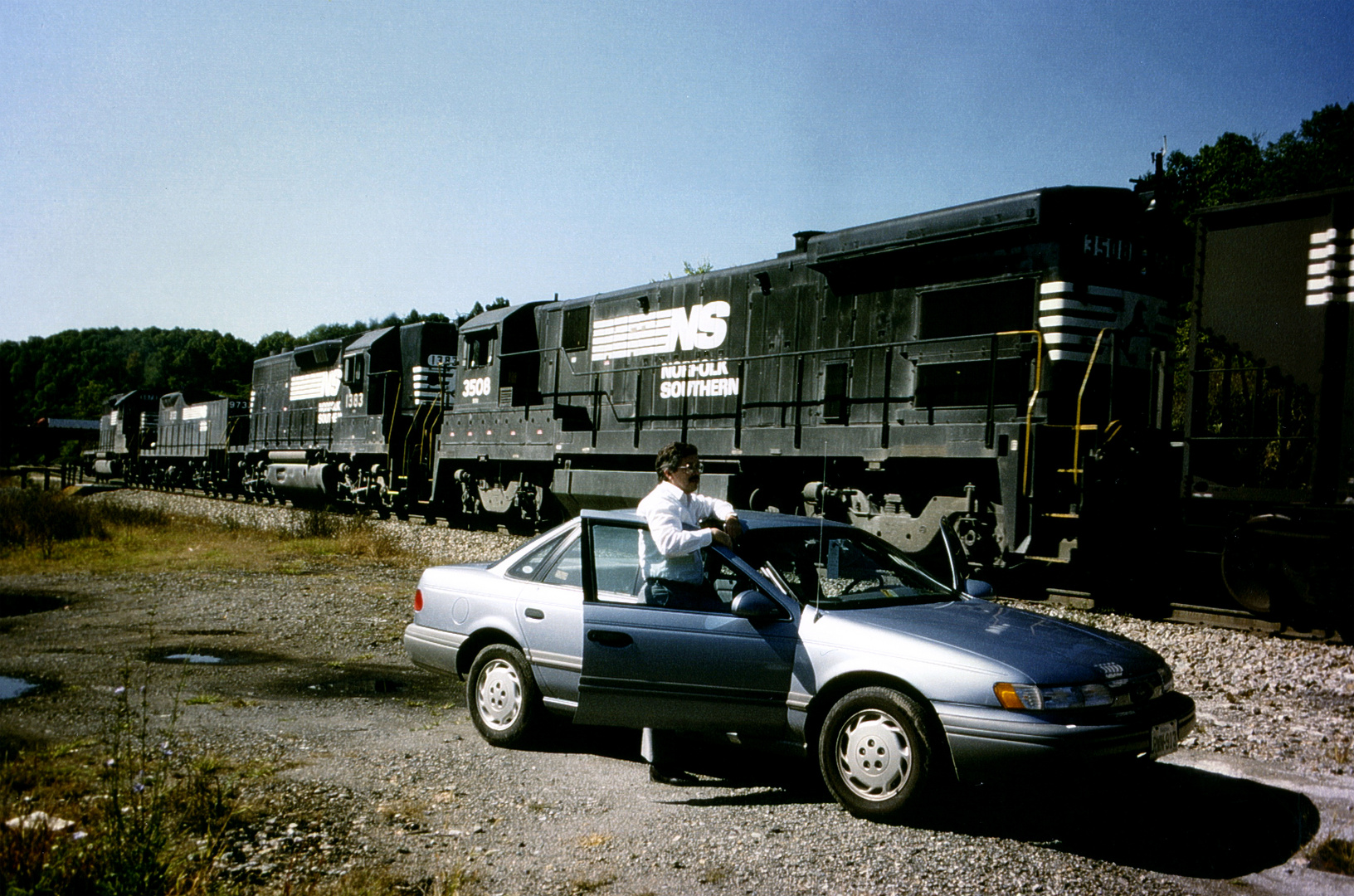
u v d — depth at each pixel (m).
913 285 10.88
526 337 17.38
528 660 5.29
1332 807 4.59
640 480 13.77
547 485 16.53
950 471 10.45
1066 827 4.30
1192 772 5.11
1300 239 8.55
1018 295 9.89
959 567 5.61
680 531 4.86
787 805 4.51
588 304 15.73
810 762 4.78
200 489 33.44
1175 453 10.15
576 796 4.57
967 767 4.12
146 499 28.00
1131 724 4.19
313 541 16.08
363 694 6.43
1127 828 4.32
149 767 4.56
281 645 7.94
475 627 5.56
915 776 4.19
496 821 4.19
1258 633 8.80
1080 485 9.25
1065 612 9.48
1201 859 3.98
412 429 20.23
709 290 13.41
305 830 3.97
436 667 5.78
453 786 4.64
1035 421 9.51
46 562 13.27
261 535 16.98
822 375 11.73
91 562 13.34
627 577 5.10
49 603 9.79
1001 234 9.94
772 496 12.50
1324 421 8.28
